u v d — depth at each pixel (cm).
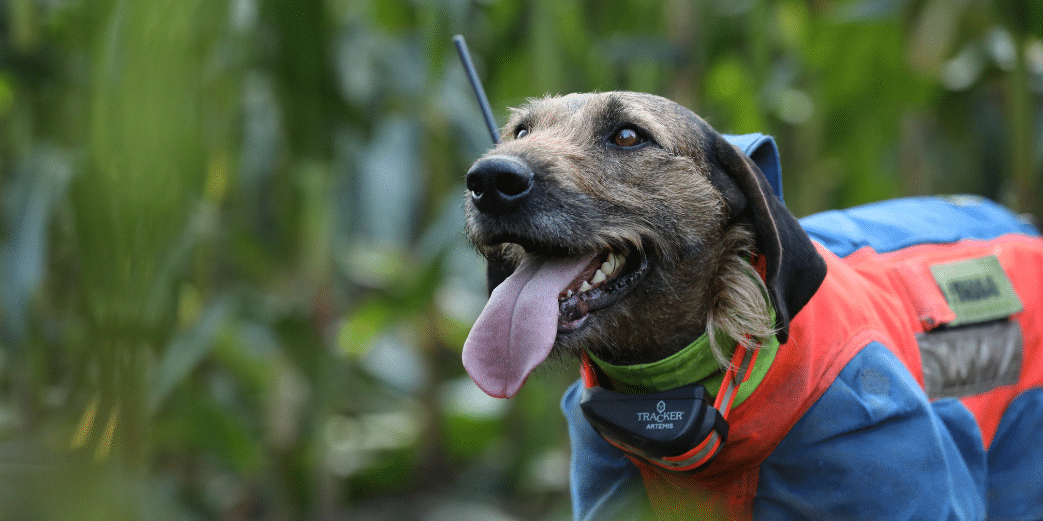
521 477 459
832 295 199
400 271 483
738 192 203
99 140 50
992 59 457
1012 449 239
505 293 190
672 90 454
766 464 195
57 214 300
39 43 308
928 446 187
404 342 548
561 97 223
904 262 233
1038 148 458
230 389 445
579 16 456
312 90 371
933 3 415
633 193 199
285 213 399
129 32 50
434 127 442
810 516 192
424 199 468
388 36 434
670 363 200
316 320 402
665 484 209
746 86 466
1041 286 254
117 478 50
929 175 496
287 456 408
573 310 196
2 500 47
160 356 77
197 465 468
